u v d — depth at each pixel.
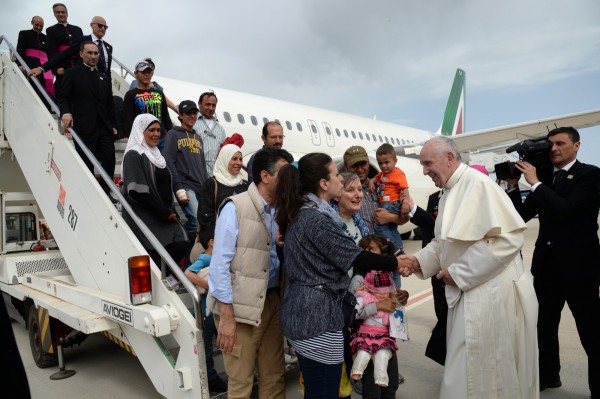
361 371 2.45
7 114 4.36
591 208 2.78
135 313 2.51
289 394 3.18
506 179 3.00
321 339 1.92
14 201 4.60
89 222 3.11
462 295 2.24
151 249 3.06
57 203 3.52
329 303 1.94
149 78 4.58
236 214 2.24
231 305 2.19
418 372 3.58
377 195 3.64
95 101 4.23
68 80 4.06
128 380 3.46
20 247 4.52
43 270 4.27
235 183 3.25
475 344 2.15
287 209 2.00
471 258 2.15
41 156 3.73
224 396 2.76
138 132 3.15
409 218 3.40
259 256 2.26
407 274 2.58
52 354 3.78
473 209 2.16
